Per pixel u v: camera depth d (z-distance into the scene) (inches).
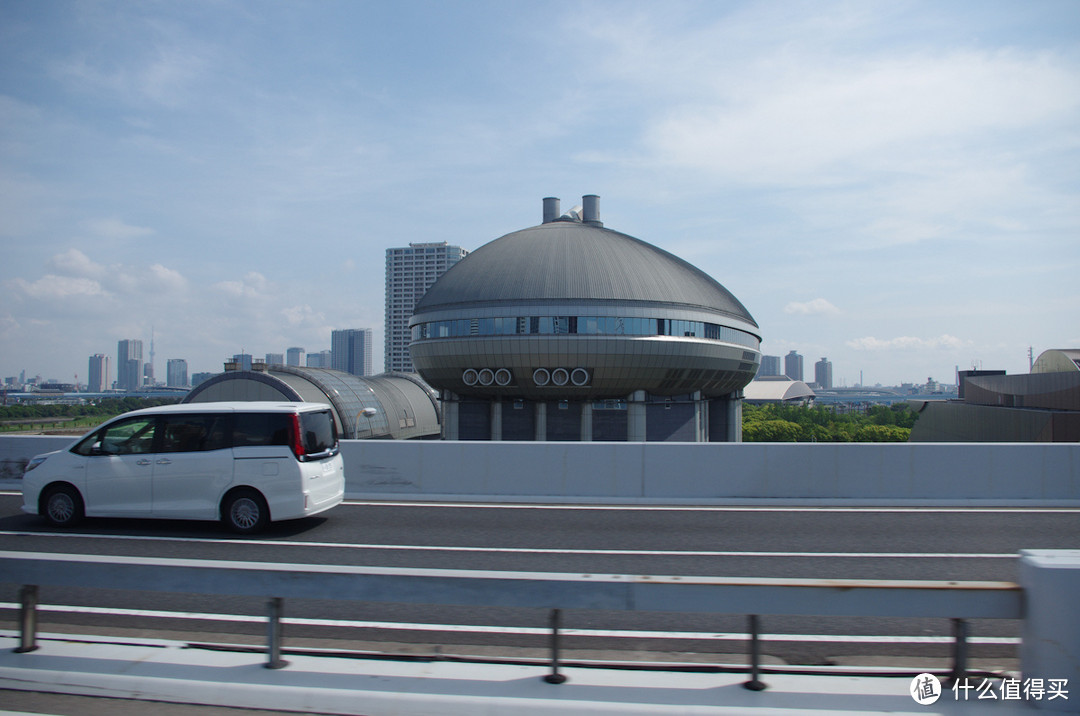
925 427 3523.6
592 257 1828.2
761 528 495.8
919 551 428.5
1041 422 2060.8
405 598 204.5
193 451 471.2
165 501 468.8
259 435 470.0
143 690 207.5
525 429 1900.8
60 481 478.3
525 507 579.2
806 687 211.0
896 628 293.6
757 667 210.5
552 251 1851.6
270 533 473.4
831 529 491.8
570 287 1734.7
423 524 506.9
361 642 271.1
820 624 298.7
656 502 598.2
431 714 195.3
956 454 596.7
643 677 218.2
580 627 292.7
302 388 2017.7
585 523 512.1
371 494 627.8
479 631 285.7
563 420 1871.3
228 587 211.6
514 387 1775.3
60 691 208.2
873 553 422.6
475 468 621.6
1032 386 2400.3
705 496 601.0
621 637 280.7
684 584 199.9
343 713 197.2
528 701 197.3
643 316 1706.4
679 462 606.5
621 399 1849.2
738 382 2190.0
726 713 192.1
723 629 291.9
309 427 482.6
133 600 324.5
